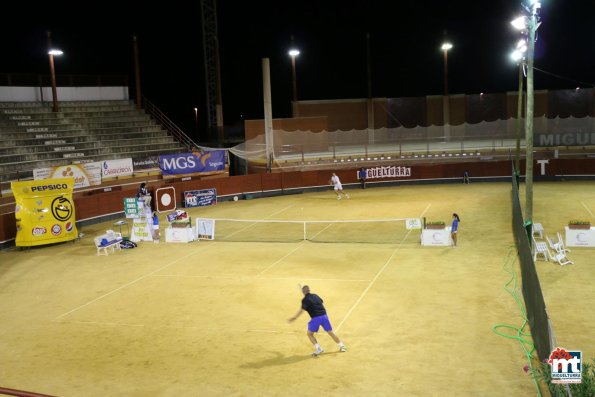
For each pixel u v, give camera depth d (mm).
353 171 48688
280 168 49375
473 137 60000
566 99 66250
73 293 22016
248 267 24531
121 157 46594
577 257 23797
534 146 55844
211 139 62844
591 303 18312
